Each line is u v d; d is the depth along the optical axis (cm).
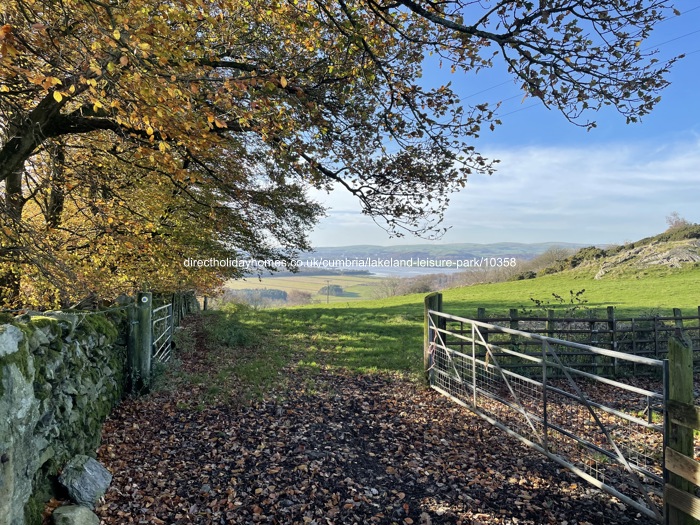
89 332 476
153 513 365
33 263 703
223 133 660
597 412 641
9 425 248
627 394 742
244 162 1070
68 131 618
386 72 579
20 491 264
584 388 779
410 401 705
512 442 538
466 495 414
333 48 615
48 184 786
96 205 826
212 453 490
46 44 427
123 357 635
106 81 425
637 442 527
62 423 376
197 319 1620
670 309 1748
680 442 313
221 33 644
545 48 452
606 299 2255
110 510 360
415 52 604
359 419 619
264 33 687
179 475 436
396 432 571
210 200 1123
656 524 363
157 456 474
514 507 394
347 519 374
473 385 649
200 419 586
